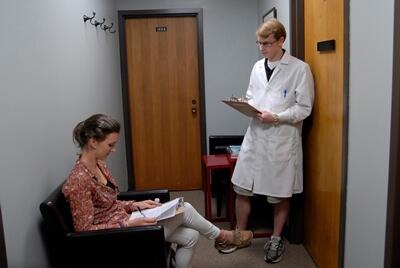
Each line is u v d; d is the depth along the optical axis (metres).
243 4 4.20
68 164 2.30
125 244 1.78
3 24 1.54
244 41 4.26
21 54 1.69
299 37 2.71
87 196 1.82
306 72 2.45
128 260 1.80
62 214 1.81
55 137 2.09
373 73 1.59
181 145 4.43
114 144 1.89
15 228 1.58
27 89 1.74
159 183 4.48
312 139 2.62
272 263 2.67
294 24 2.73
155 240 1.79
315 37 2.46
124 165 4.23
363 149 1.73
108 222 1.92
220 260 2.74
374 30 1.57
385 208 1.52
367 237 1.71
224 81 4.32
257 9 4.21
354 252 1.88
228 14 4.21
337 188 2.16
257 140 2.64
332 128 2.21
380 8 1.51
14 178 1.59
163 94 4.33
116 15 4.07
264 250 2.86
